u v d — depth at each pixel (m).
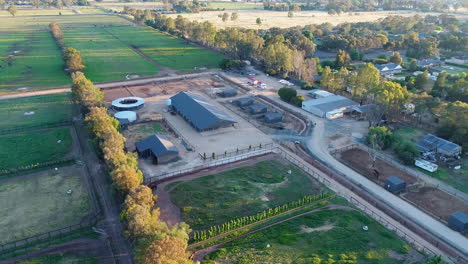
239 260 56.34
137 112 122.56
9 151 93.50
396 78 165.25
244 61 198.00
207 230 64.12
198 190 76.19
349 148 99.38
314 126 113.81
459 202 75.31
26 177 81.25
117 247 59.91
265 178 82.19
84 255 58.00
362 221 66.94
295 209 70.62
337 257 56.66
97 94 117.06
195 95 128.88
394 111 115.56
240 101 130.75
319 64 179.75
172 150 89.44
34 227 64.50
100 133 89.12
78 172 83.81
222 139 103.31
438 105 109.44
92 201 72.50
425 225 67.75
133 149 96.00
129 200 60.28
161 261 45.97
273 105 133.38
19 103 129.25
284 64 167.62
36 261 56.53
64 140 100.62
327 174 85.25
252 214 69.00
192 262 51.69
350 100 132.12
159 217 67.12
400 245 60.66
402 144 92.69
